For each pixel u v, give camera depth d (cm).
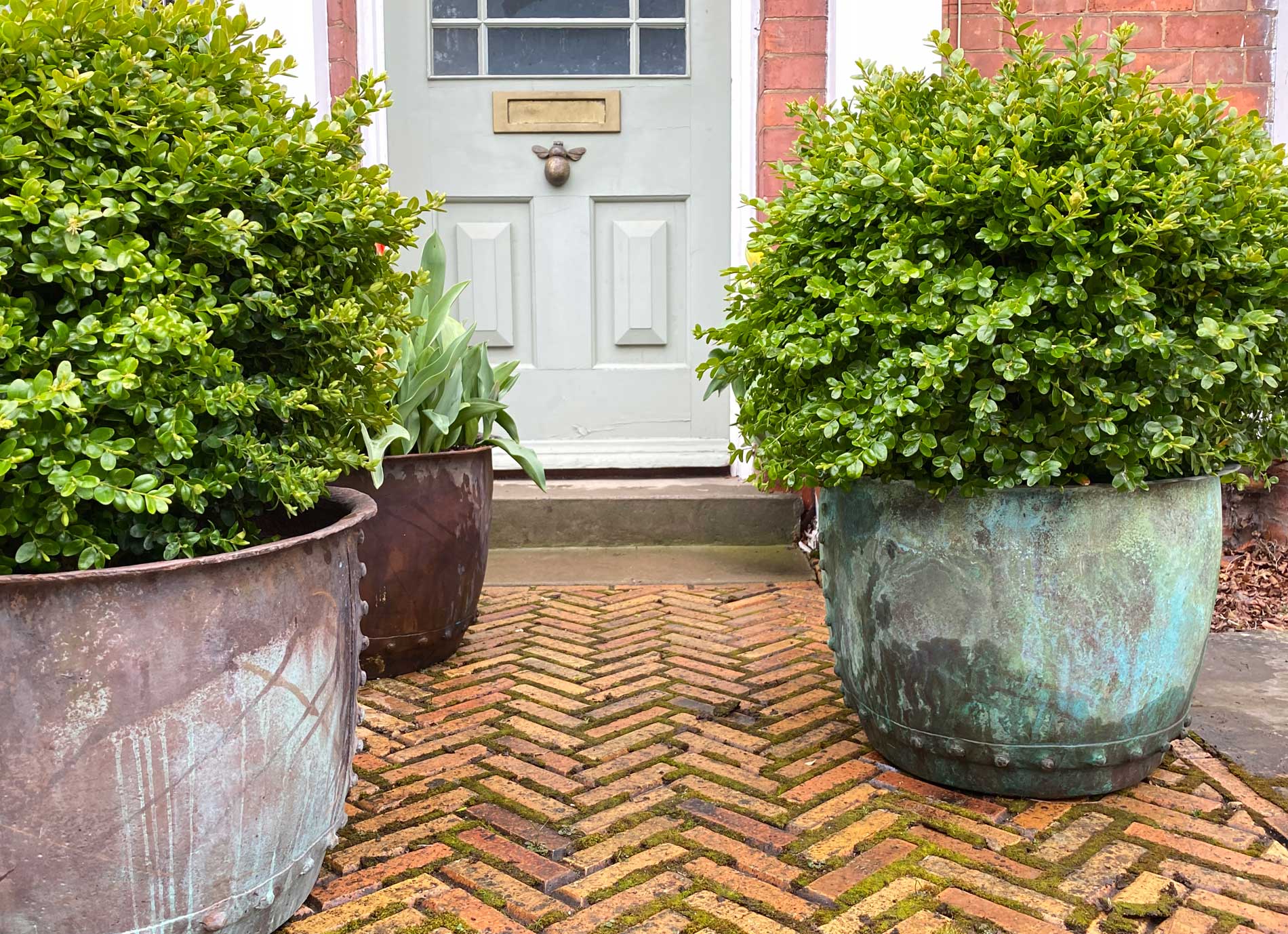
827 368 205
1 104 129
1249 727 239
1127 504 189
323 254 164
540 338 430
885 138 204
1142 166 193
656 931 160
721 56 421
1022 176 178
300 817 152
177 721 132
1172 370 185
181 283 141
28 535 134
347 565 164
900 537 202
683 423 437
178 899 138
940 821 196
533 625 327
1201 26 384
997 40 384
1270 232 191
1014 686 195
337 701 159
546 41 420
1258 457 212
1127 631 192
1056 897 169
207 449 149
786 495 407
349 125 176
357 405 172
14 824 126
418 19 414
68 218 127
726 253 430
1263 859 182
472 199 423
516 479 434
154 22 152
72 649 125
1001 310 178
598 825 196
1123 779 206
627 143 424
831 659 294
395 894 172
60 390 122
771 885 174
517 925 162
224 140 147
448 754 230
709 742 236
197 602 133
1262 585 348
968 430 192
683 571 379
